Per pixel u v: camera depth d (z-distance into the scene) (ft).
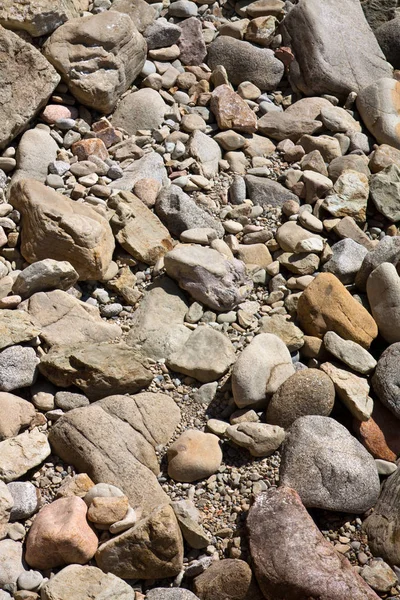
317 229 8.67
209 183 8.93
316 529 6.56
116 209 8.21
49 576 6.31
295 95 10.23
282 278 8.33
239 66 10.03
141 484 6.72
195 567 6.46
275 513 6.57
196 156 9.05
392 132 9.75
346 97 10.23
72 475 6.79
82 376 7.10
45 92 8.64
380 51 10.62
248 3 10.76
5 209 7.95
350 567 6.45
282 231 8.58
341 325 7.86
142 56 9.49
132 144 9.00
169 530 6.31
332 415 7.52
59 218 7.66
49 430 6.93
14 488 6.50
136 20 9.81
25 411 6.91
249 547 6.49
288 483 6.88
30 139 8.51
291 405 7.23
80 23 8.98
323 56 10.10
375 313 8.08
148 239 8.20
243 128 9.48
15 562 6.26
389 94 9.96
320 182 8.98
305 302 7.95
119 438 6.85
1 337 7.03
